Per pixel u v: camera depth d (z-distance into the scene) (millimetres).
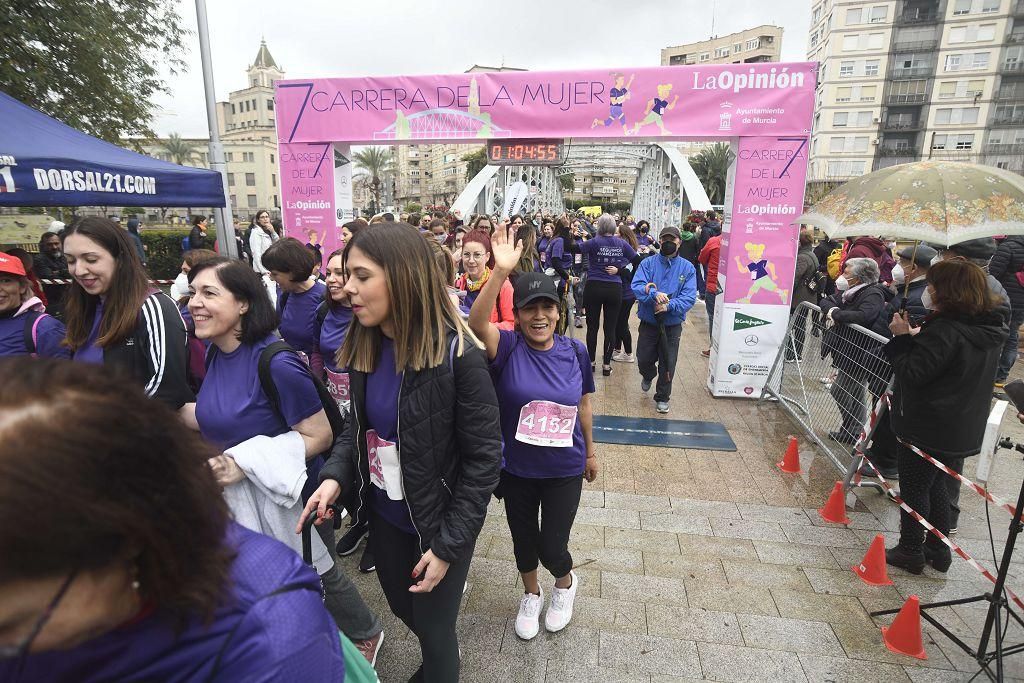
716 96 5281
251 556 804
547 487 2361
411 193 115750
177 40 12164
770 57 88875
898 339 2975
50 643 621
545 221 15289
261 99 91812
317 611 824
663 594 2879
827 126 66500
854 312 4574
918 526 3039
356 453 1805
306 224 6336
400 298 1548
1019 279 6277
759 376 5879
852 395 4547
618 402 5941
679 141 5582
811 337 5445
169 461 646
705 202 18578
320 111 6016
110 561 610
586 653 2480
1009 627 2658
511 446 2326
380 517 1820
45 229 13781
